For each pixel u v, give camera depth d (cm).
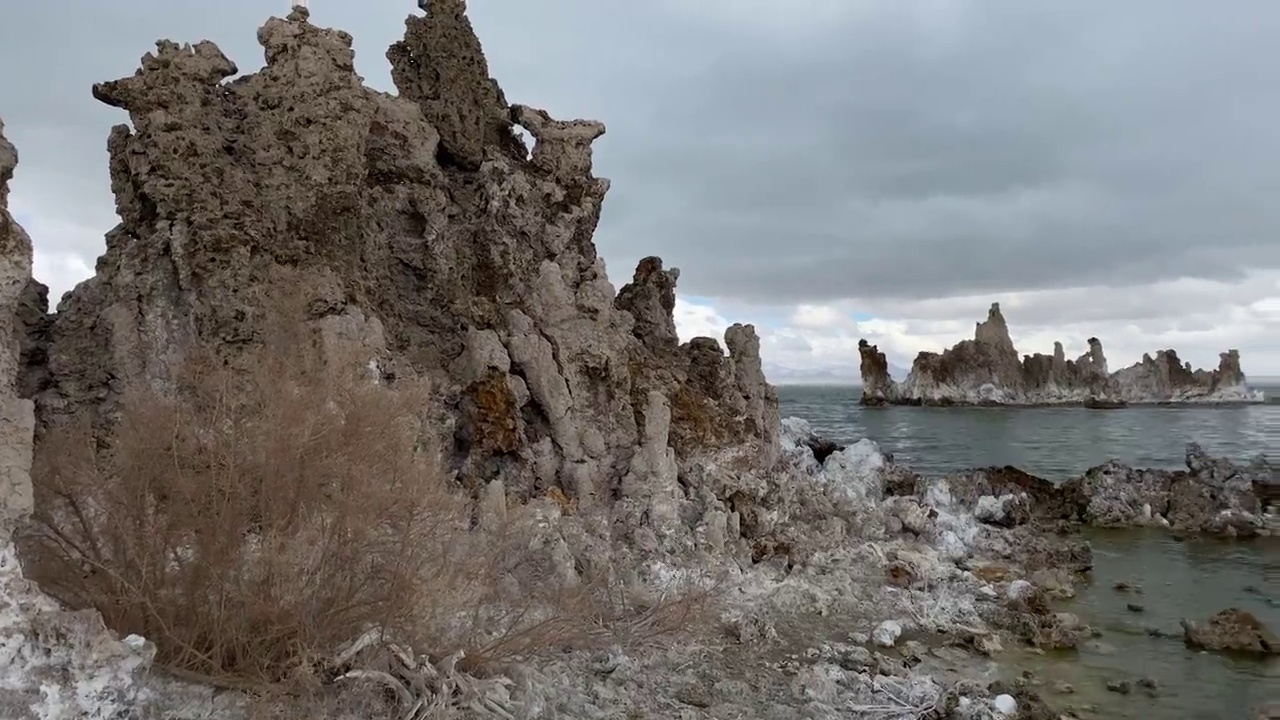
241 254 1167
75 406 1064
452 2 1744
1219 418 8169
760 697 984
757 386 2000
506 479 1393
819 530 1769
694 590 1177
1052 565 1777
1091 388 10531
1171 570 1811
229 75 1289
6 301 632
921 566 1619
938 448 5106
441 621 818
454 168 1717
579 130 1831
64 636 609
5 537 611
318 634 717
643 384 1706
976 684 1077
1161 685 1118
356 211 1360
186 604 723
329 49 1363
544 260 1670
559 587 987
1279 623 1407
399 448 811
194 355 934
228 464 729
